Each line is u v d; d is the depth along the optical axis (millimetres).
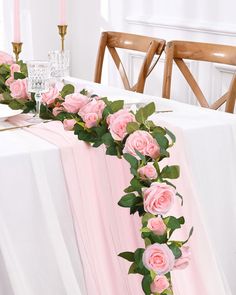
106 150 1792
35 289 1808
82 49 4867
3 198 1760
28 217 1800
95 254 1847
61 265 1770
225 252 2160
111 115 1800
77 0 4816
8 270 1702
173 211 1980
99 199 1875
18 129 2062
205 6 3639
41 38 4934
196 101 3752
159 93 4109
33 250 1806
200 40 3688
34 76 2137
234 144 2133
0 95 2432
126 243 1880
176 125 2084
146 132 1716
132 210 1687
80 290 1873
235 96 2668
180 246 1697
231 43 3477
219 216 2129
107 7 4488
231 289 2207
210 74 3584
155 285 1663
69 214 1855
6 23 4828
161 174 1702
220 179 2119
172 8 3895
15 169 1770
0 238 1716
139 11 4184
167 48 2988
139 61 4223
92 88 2789
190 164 2045
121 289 1861
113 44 3389
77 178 1844
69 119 1888
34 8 4855
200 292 1988
